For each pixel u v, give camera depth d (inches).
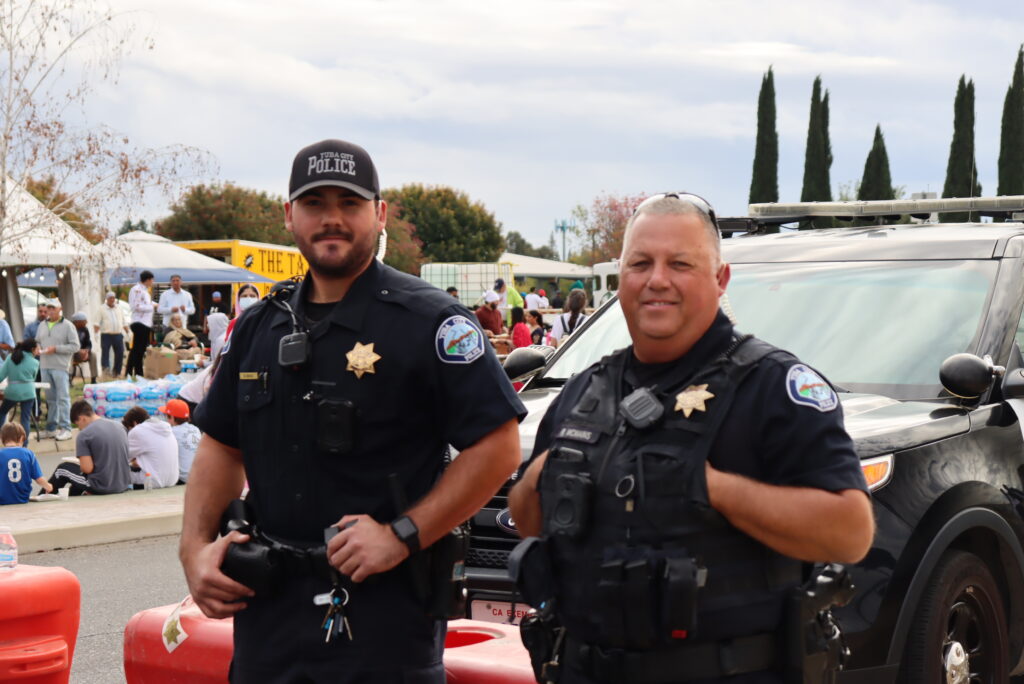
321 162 112.0
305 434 112.7
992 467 167.9
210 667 149.3
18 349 605.0
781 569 91.7
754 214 246.1
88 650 237.9
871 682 147.6
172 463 436.1
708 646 90.0
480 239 3316.9
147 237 1148.5
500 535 168.2
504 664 135.7
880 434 157.6
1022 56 1045.2
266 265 1269.7
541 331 783.1
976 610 164.9
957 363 167.0
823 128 2145.7
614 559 90.7
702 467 89.1
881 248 204.7
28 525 348.8
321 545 111.9
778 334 194.5
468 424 112.1
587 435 95.4
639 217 95.3
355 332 113.3
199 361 745.6
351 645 110.6
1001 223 215.9
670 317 92.9
